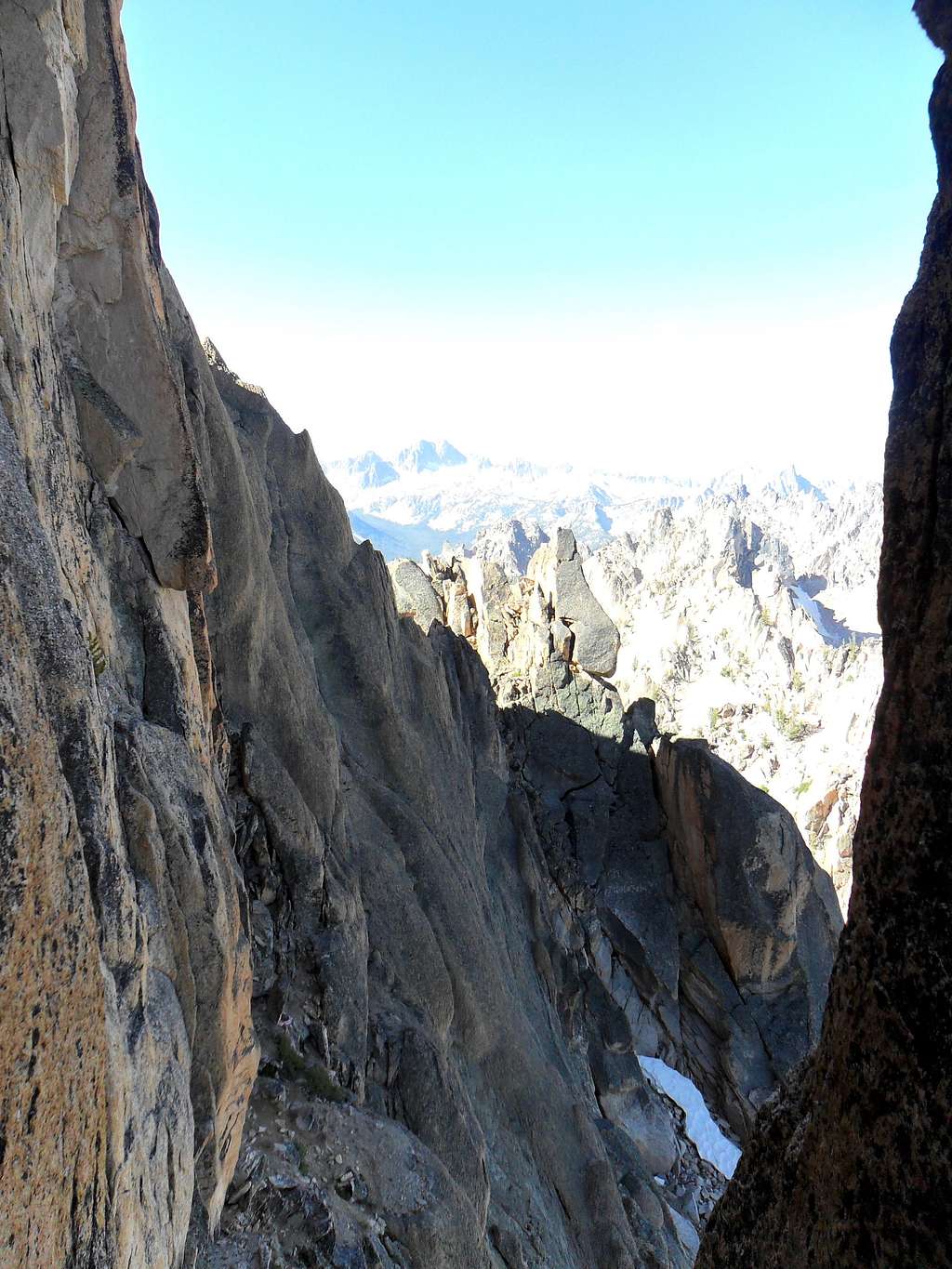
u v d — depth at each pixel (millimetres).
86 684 6730
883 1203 4324
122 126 11484
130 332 12008
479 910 30547
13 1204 4152
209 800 12438
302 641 27109
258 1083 15125
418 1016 21375
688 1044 46594
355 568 32062
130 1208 6273
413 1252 14039
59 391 10531
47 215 9688
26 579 6012
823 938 48344
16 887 4371
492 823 43062
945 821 4371
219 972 10570
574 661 56812
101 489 12000
